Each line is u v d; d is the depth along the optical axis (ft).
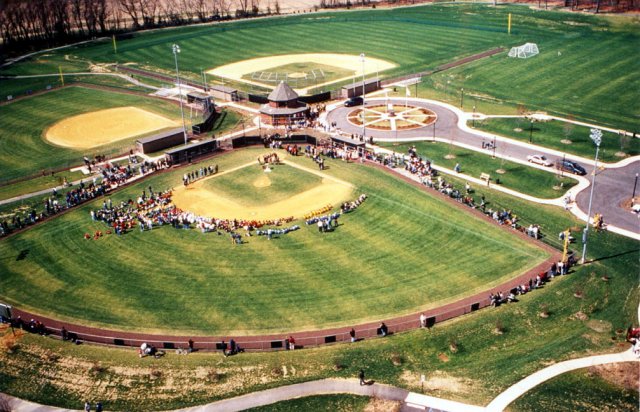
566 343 243.60
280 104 504.84
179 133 466.29
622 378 223.92
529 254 304.30
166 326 262.88
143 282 294.66
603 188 371.56
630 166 398.62
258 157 435.53
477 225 332.39
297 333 255.09
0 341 257.96
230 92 560.61
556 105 513.45
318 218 341.21
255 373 235.81
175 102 562.66
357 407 216.95
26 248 329.93
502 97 538.88
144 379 234.38
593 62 613.93
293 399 222.48
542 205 355.15
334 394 223.71
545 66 612.29
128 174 410.11
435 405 215.72
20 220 360.89
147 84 618.85
